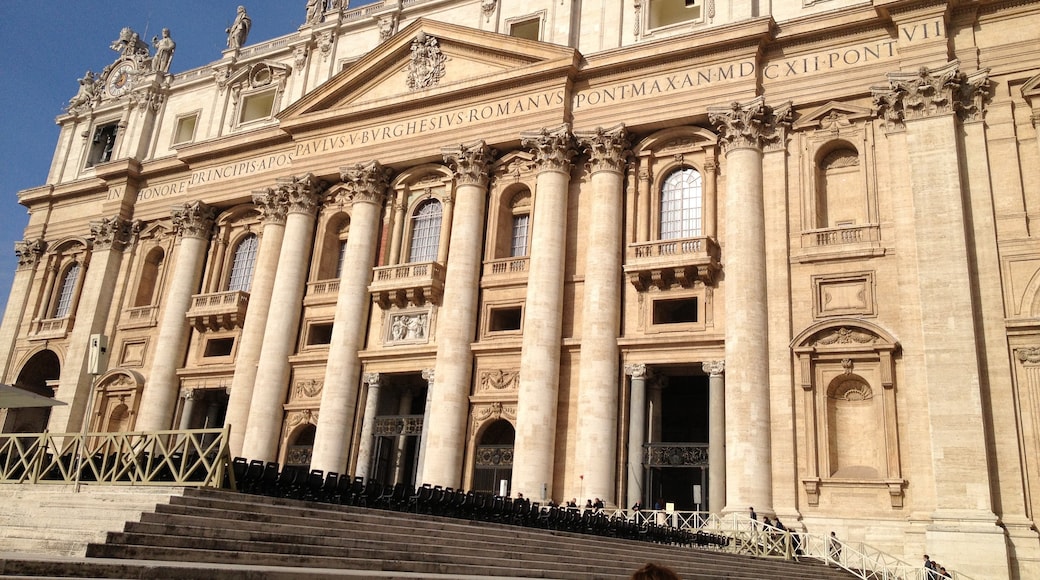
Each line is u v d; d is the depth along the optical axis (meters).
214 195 43.84
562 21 37.12
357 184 38.88
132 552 10.63
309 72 44.22
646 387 32.03
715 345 30.44
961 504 24.67
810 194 30.48
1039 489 24.66
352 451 35.81
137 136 48.78
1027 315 26.05
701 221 32.47
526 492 30.44
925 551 24.70
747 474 27.64
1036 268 26.34
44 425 46.97
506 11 39.09
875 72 30.31
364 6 44.22
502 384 33.59
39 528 12.78
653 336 31.16
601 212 33.12
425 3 41.72
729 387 28.92
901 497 26.20
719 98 32.41
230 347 42.69
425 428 34.19
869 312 28.34
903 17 29.89
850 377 28.28
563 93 35.12
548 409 31.48
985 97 28.50
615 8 36.59
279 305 38.94
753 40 32.19
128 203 47.12
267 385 37.81
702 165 33.00
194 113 47.91
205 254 44.09
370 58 40.19
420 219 38.53
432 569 14.09
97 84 53.41
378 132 39.56
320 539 13.37
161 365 41.53
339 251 40.84
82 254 47.88
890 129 29.56
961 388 25.59
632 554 19.67
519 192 36.72
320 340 39.66
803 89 31.41
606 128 34.00
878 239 29.00
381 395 37.78
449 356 33.91
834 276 29.19
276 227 41.09
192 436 15.31
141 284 45.69
